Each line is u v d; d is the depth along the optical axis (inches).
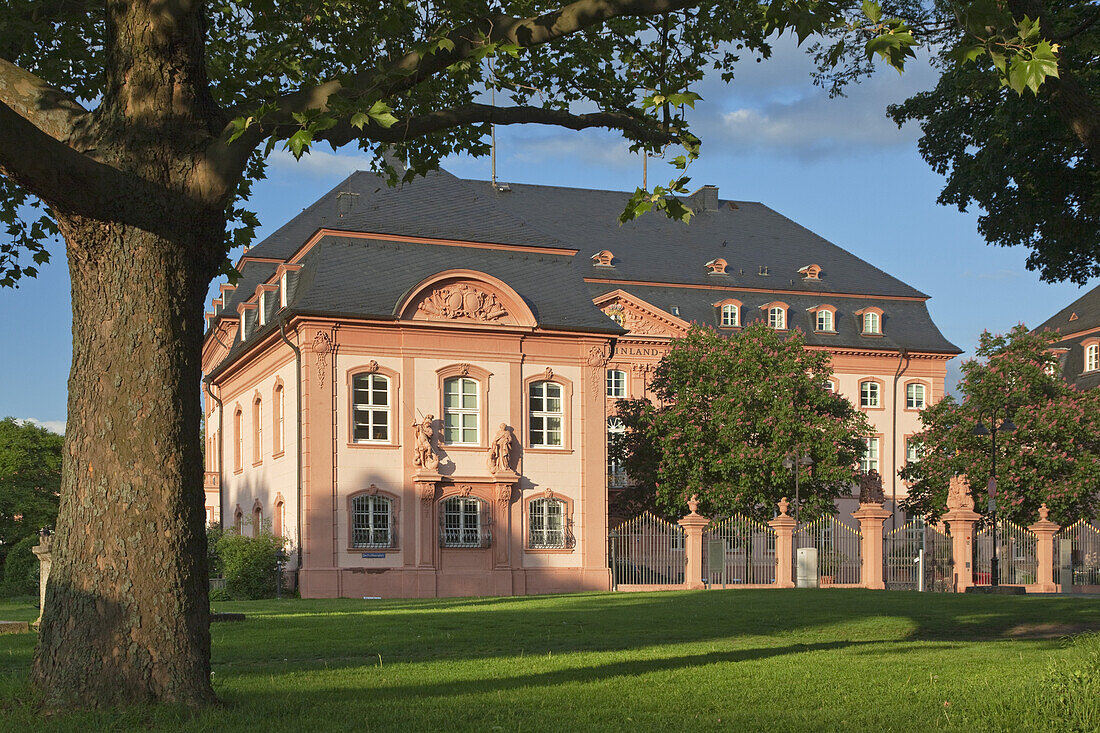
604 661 521.0
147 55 367.2
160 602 356.8
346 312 1563.7
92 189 354.6
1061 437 1870.1
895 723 353.7
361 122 334.3
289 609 1035.9
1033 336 1931.6
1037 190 871.1
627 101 550.9
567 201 2517.2
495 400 1646.2
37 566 1846.7
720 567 1466.5
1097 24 716.0
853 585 1609.3
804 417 1828.2
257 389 1827.0
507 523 1626.5
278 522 1679.4
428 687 432.8
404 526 1579.7
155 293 367.9
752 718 364.2
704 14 525.0
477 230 1738.4
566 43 545.0
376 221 1679.4
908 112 932.0
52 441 2561.5
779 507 1628.9
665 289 2378.2
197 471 374.3
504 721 352.2
